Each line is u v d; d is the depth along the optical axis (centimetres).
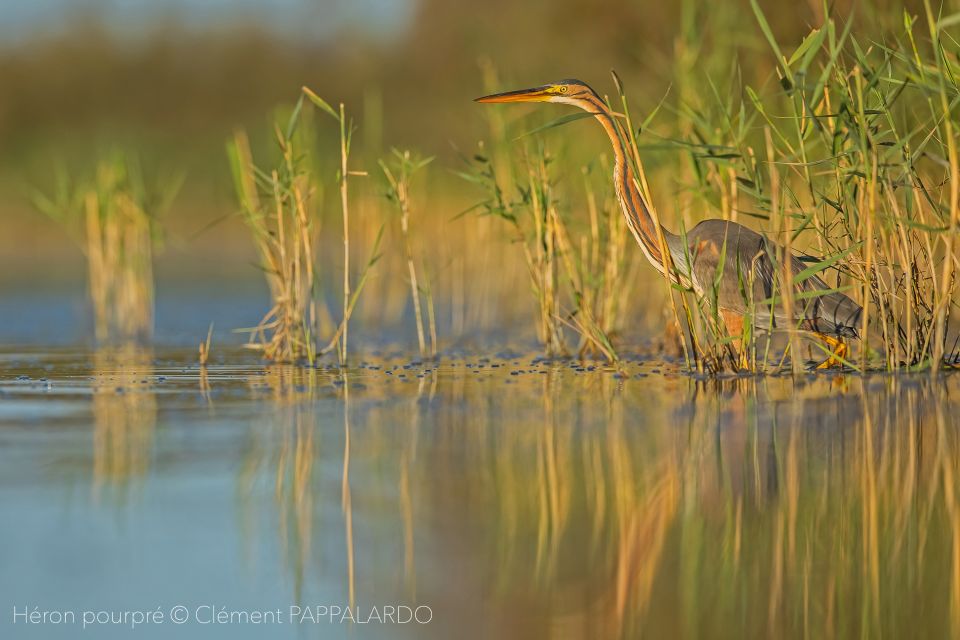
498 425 1453
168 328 2639
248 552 1000
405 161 2131
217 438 1379
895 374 1745
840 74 1712
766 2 2797
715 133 1961
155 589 923
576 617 876
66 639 849
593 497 1144
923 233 1861
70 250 4622
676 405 1564
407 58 6334
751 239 1861
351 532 1046
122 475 1212
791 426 1423
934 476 1205
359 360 2083
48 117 6762
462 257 2777
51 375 1877
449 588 927
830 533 1044
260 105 6812
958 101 1639
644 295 2747
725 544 1017
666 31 3534
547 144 2427
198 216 5347
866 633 853
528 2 4088
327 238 3875
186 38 7050
